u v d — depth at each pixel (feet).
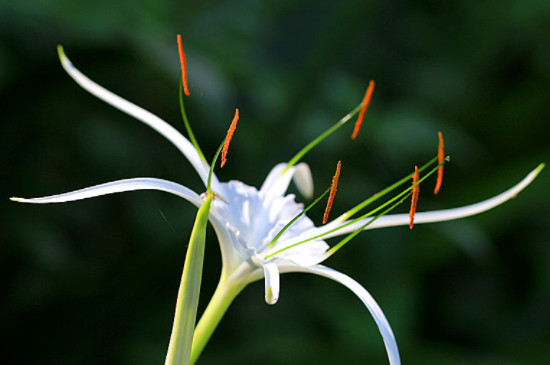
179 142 2.20
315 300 3.35
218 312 2.16
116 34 2.92
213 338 3.19
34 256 2.90
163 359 2.92
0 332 2.86
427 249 3.52
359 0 3.33
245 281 2.16
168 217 3.30
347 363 2.93
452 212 2.19
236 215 2.22
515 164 3.48
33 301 2.88
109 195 3.31
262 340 3.04
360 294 2.06
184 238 3.14
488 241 3.38
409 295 3.41
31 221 2.95
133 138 3.51
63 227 3.15
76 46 2.87
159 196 3.40
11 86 2.82
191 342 2.05
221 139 3.49
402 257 3.53
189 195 2.09
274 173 2.31
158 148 3.53
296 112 3.48
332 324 3.23
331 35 3.40
